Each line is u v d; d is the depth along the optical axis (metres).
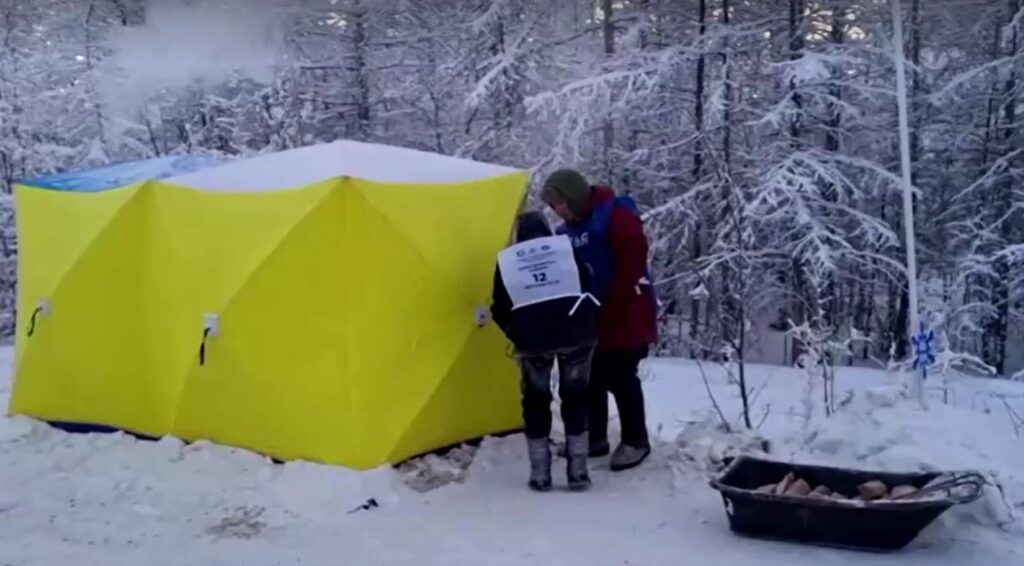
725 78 12.24
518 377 5.60
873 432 5.11
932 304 12.70
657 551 4.02
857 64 12.11
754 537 4.16
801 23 12.80
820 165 11.61
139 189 5.55
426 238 5.16
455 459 5.25
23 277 6.16
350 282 4.92
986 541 4.07
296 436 5.08
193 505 4.62
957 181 13.32
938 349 8.30
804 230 11.72
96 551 4.08
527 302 4.65
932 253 13.28
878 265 12.23
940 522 4.21
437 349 5.21
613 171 12.98
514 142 13.47
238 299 5.14
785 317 12.64
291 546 4.12
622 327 4.94
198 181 5.50
